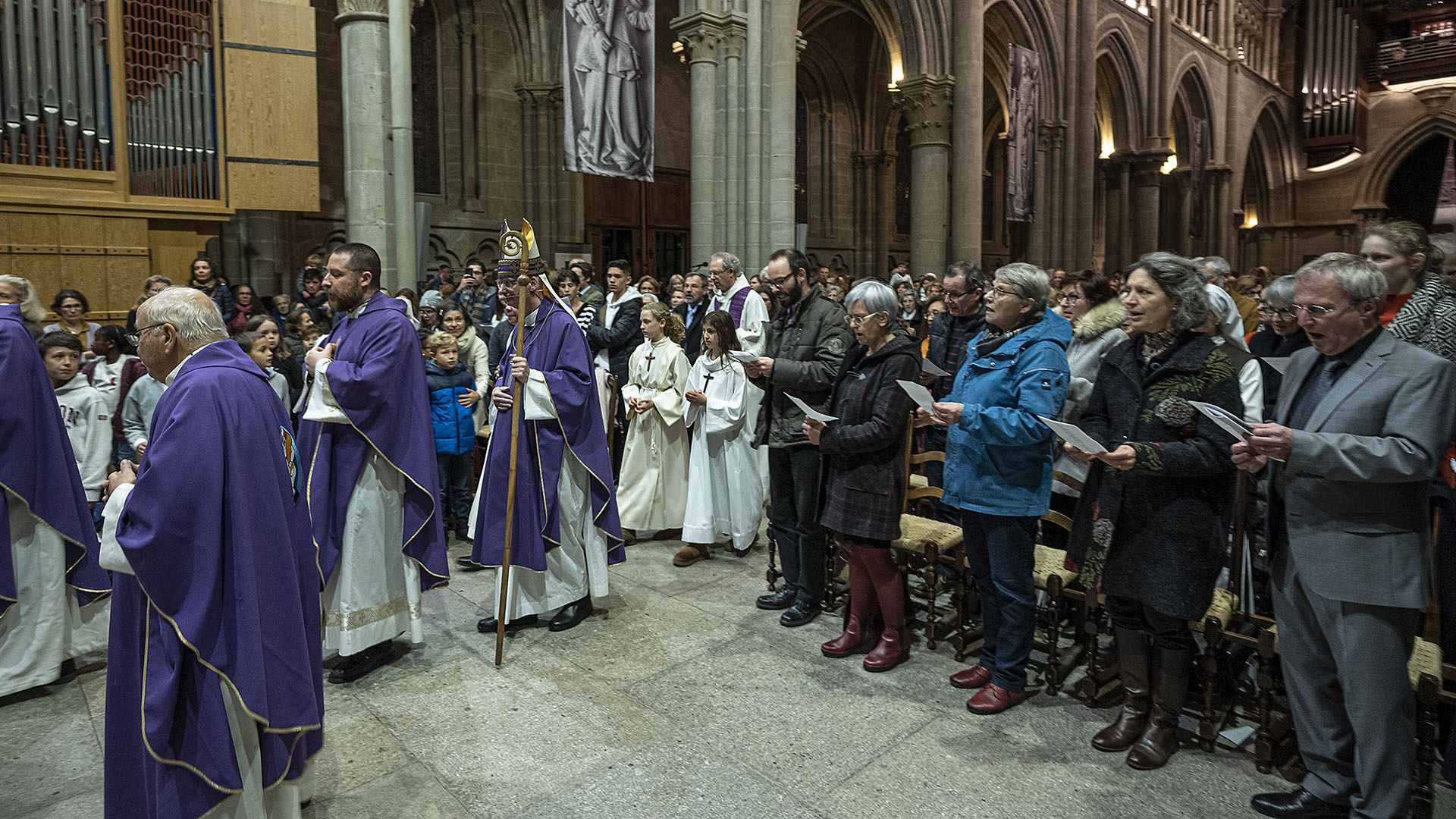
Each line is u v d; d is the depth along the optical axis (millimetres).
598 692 3537
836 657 3867
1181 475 2688
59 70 7367
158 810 2131
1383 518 2330
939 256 15000
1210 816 2684
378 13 8688
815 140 20734
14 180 7250
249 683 2135
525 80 14320
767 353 4430
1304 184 29469
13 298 4000
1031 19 17656
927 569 4031
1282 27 29453
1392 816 2410
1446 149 28844
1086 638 3734
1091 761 3010
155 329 2268
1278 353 3914
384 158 8844
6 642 3516
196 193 8250
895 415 3469
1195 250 25188
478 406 6125
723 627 4230
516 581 4113
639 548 5582
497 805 2762
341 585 3596
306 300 8695
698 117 10750
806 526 4184
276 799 2354
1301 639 2594
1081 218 18922
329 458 3578
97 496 4266
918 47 14617
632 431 5520
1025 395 3072
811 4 17406
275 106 8578
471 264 9570
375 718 3322
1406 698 2387
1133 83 21406
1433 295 3125
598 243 16500
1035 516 3205
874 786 2855
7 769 3027
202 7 8141
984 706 3332
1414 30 27734
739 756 3045
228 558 2168
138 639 2232
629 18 10008
